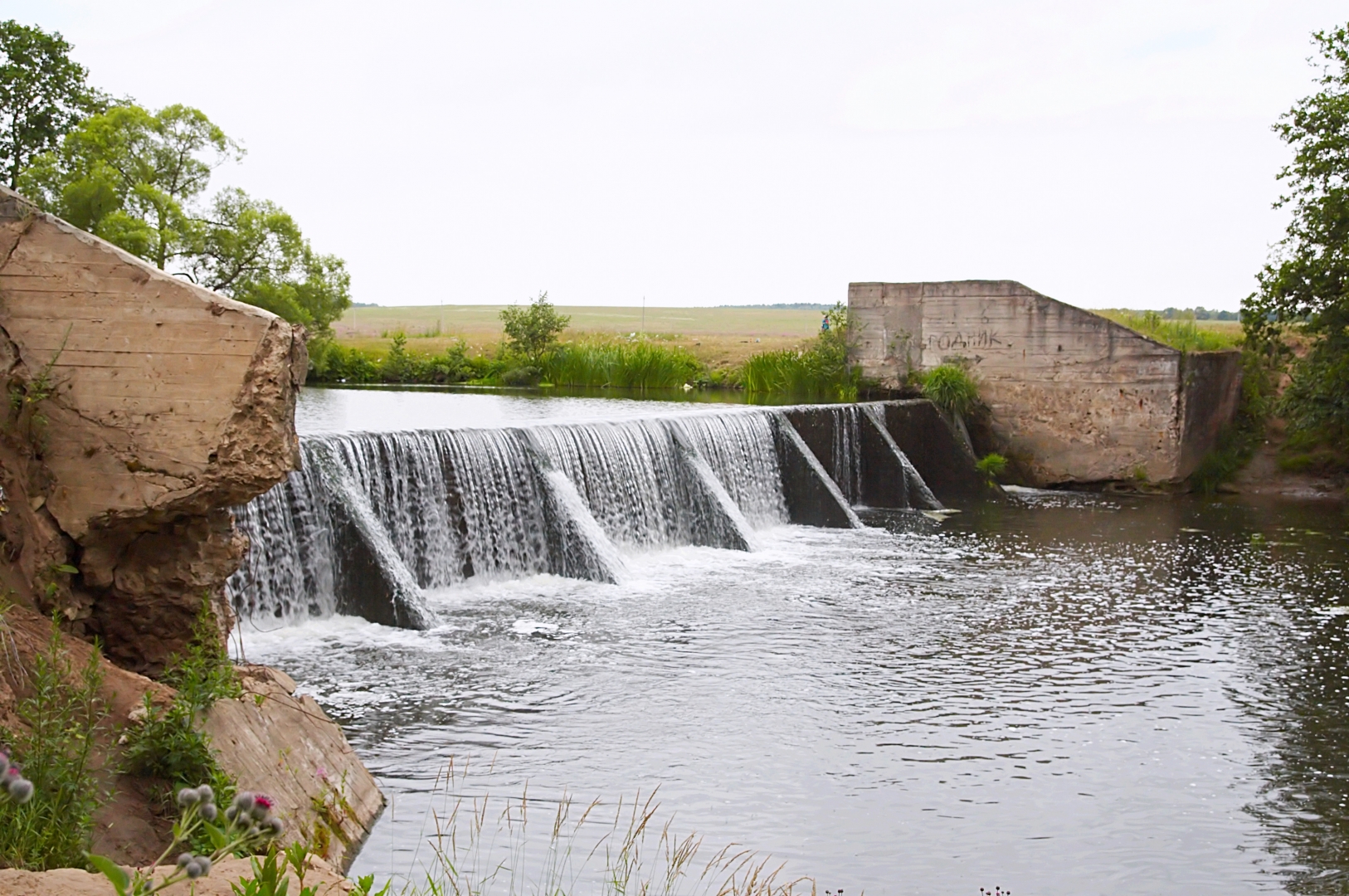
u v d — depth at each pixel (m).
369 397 44.06
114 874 5.27
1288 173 38.12
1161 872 11.96
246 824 6.35
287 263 50.72
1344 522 33.38
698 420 30.16
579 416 34.03
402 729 14.88
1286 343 44.91
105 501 11.21
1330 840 12.75
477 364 57.19
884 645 19.56
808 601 22.52
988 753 14.91
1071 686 17.66
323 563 19.86
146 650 11.90
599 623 20.47
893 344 43.59
